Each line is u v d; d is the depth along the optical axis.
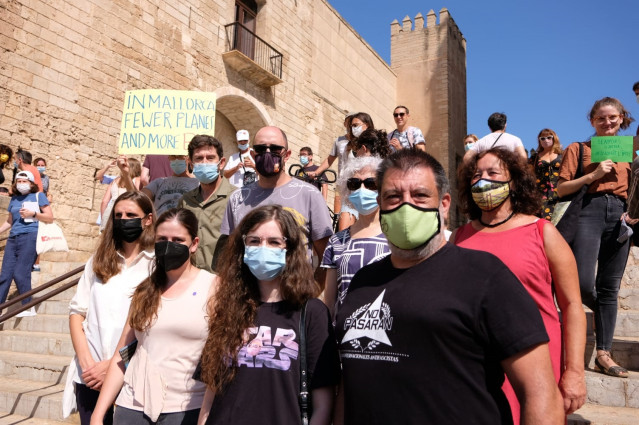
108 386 2.56
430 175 1.69
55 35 9.95
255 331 2.08
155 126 5.27
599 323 3.69
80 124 10.31
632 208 3.45
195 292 2.59
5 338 5.54
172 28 12.78
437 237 1.67
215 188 3.97
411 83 26.59
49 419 4.15
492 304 1.46
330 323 2.11
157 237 2.62
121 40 11.37
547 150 5.27
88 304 3.09
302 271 2.15
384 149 3.47
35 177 7.07
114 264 3.05
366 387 1.56
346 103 21.20
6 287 5.98
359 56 22.77
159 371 2.44
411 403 1.46
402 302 1.56
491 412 1.44
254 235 2.17
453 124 25.91
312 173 4.63
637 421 3.11
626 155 3.36
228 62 14.49
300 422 1.96
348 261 2.50
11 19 9.14
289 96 17.23
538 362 1.41
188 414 2.42
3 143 8.84
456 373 1.45
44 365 4.78
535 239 2.22
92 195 10.46
